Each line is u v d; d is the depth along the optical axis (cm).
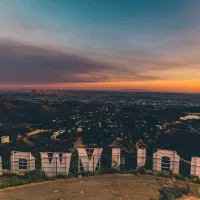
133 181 1717
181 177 1805
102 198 1438
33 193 1520
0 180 1723
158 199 1423
